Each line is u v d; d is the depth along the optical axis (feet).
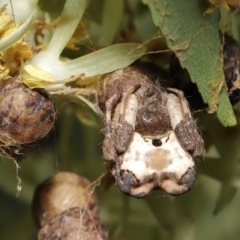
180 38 0.66
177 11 0.66
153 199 0.83
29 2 0.71
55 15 0.75
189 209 0.85
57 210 0.75
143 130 0.66
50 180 0.76
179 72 0.69
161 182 0.66
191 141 0.66
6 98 0.65
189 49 0.67
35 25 0.72
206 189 1.00
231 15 0.69
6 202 1.08
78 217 0.72
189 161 0.66
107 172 0.76
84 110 0.83
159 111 0.67
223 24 0.74
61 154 0.90
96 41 0.76
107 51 0.69
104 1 0.76
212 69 0.68
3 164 0.95
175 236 0.85
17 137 0.66
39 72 0.66
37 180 0.97
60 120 0.93
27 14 0.71
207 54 0.68
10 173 0.96
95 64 0.69
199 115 0.75
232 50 0.69
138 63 0.70
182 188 0.66
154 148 0.66
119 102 0.67
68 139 0.90
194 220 0.86
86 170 0.90
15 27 0.67
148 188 0.66
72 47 0.73
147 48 0.73
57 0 0.75
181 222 0.85
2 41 0.67
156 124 0.66
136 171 0.65
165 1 0.66
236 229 1.06
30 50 0.68
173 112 0.66
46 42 0.73
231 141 0.78
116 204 0.93
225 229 1.05
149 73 0.69
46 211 0.75
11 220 1.06
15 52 0.68
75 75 0.68
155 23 0.65
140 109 0.67
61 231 0.72
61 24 0.70
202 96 0.67
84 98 0.71
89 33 0.76
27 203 0.98
